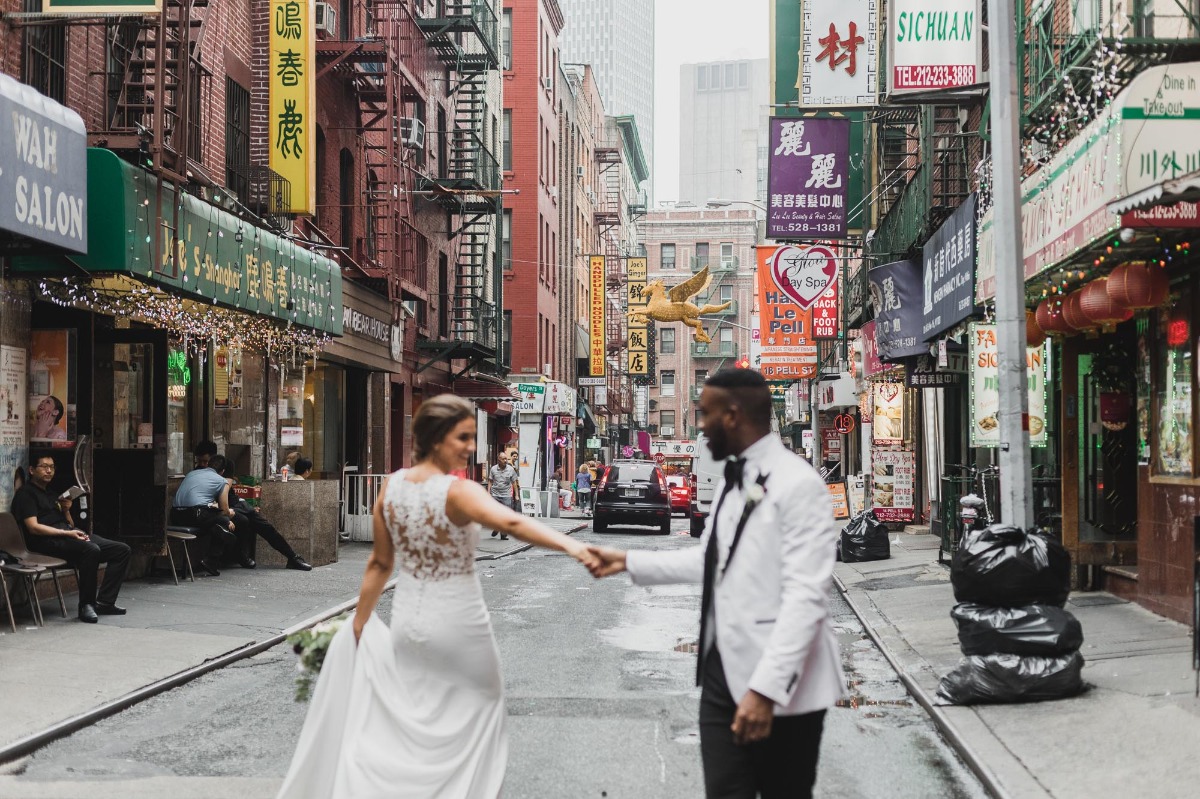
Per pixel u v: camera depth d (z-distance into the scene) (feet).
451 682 16.97
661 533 109.40
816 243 98.94
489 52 112.78
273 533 58.65
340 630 17.88
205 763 23.27
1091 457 45.70
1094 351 45.62
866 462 101.35
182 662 33.27
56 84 45.85
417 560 16.96
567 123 203.00
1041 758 22.66
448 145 117.19
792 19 81.10
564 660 35.17
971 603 28.91
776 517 13.26
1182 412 37.22
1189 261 35.53
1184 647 32.40
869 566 64.39
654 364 299.79
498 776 17.31
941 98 49.06
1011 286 31.99
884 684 32.22
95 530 51.29
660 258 366.84
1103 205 30.89
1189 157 29.45
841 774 22.75
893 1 48.16
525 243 166.50
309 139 63.72
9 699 27.68
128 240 41.57
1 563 37.78
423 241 105.60
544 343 176.04
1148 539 40.14
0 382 41.68
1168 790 20.12
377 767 16.69
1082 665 27.76
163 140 46.14
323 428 81.51
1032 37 44.78
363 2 86.07
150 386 52.03
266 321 59.00
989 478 58.75
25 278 43.09
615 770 22.80
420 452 17.29
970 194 50.62
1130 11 35.55
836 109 63.87
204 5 53.06
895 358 71.46
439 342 105.09
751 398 13.62
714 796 13.47
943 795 21.31
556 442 163.94
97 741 25.11
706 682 13.71
